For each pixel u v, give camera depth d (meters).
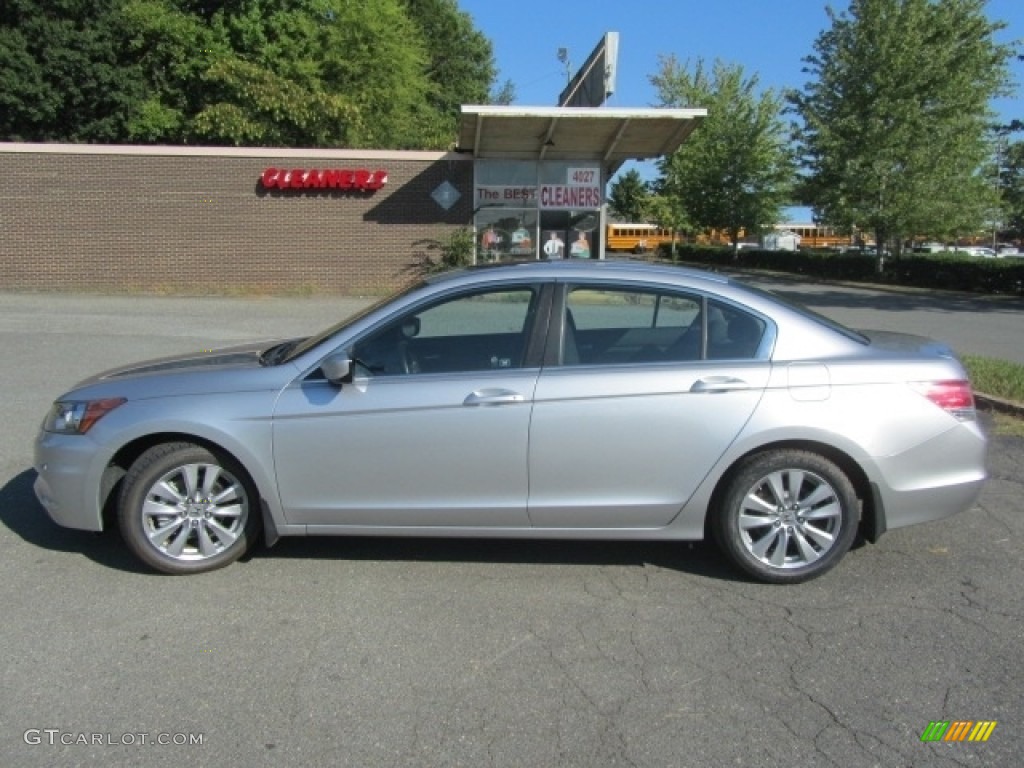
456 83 44.59
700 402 4.28
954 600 4.26
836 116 29.58
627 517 4.38
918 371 4.38
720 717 3.24
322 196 21.34
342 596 4.27
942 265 27.95
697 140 43.72
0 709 3.26
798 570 4.39
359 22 28.66
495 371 4.36
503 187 21.81
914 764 2.97
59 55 25.94
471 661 3.65
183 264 21.05
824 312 19.31
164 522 4.44
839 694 3.41
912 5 27.80
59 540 4.94
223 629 3.91
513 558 4.79
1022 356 12.35
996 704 3.34
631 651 3.75
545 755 3.01
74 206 20.50
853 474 4.40
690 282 4.52
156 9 27.28
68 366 10.30
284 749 3.03
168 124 27.78
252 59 28.42
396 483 4.35
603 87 20.98
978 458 4.43
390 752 3.02
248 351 5.19
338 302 19.48
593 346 4.45
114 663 3.60
